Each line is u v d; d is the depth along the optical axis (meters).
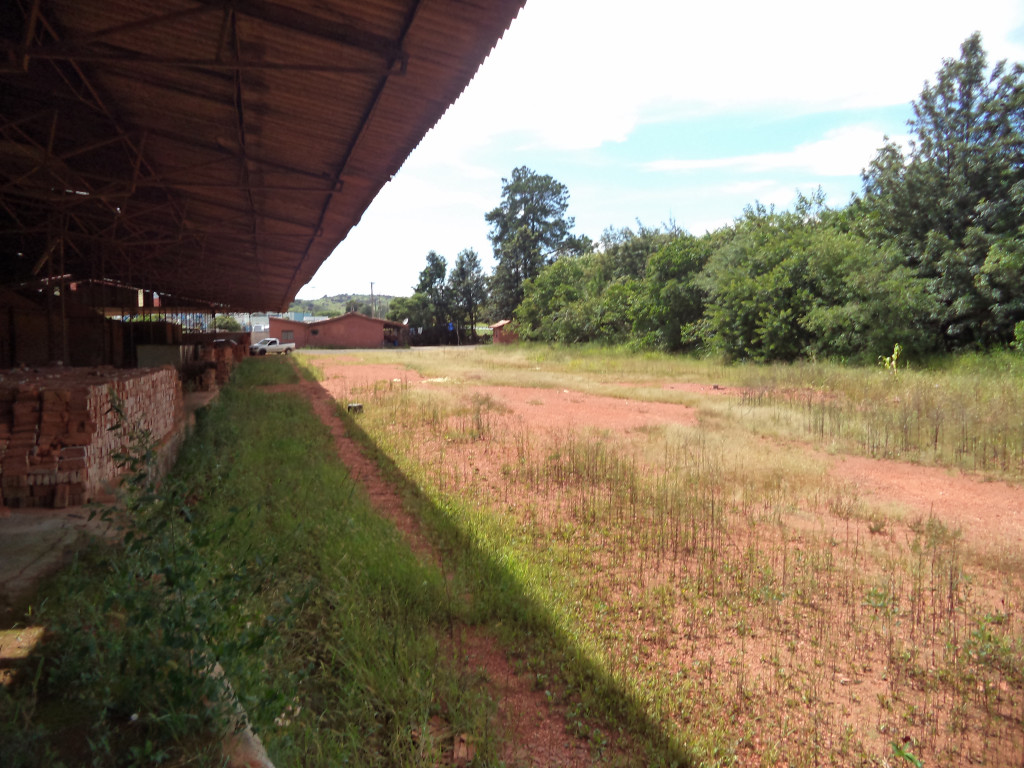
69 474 4.62
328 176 7.82
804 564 5.25
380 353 43.50
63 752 2.06
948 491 7.68
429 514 6.22
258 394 16.12
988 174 20.38
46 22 4.93
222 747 2.15
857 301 19.53
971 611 4.50
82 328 14.41
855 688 3.59
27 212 11.85
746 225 26.91
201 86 5.95
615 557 5.41
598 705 3.31
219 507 5.70
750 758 2.99
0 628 2.88
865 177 23.66
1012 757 3.03
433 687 3.35
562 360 29.09
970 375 15.45
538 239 66.69
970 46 20.69
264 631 2.77
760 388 15.29
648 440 10.27
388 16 4.23
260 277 19.58
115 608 2.87
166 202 10.79
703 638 4.09
